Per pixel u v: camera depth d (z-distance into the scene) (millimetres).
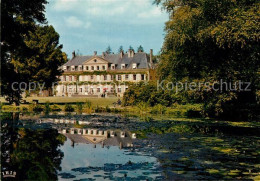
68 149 7949
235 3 15859
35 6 17156
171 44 20172
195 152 7633
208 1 15828
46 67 37250
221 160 6676
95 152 7574
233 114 18859
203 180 5121
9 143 8656
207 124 15141
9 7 14750
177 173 5566
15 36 16266
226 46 16641
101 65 70562
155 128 13289
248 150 7910
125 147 8352
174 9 19906
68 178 5152
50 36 37875
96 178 5160
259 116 17750
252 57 16609
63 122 15562
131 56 69438
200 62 18281
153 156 7109
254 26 14234
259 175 5434
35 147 8117
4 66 17141
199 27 16422
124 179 5109
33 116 19359
